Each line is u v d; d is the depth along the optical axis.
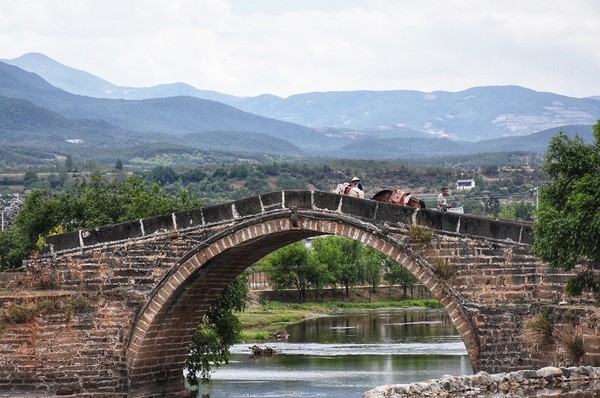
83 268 59.72
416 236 52.31
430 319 140.88
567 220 46.09
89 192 82.00
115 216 78.81
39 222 84.81
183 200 74.88
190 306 60.62
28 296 58.06
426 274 52.19
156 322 58.53
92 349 58.59
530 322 49.41
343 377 76.19
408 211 52.78
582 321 47.31
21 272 61.22
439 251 52.00
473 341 51.25
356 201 53.94
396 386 43.25
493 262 51.03
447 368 79.00
